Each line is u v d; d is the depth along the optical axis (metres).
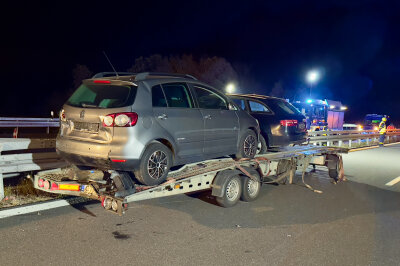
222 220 5.32
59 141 5.20
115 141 4.62
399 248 4.41
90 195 4.75
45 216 5.12
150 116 4.90
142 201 6.18
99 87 5.17
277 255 4.12
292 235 4.78
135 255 3.99
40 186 5.21
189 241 4.46
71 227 4.76
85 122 4.89
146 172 4.87
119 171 4.81
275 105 8.72
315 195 7.12
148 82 5.11
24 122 16.58
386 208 6.30
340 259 4.05
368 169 10.69
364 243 4.55
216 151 6.14
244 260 3.96
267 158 6.89
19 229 4.59
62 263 3.72
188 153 5.56
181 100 5.59
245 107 8.34
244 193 6.24
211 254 4.09
